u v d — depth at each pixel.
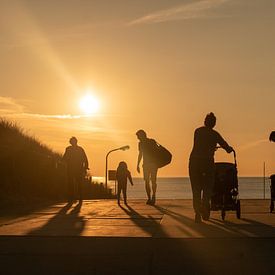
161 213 17.69
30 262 9.77
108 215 16.98
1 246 11.02
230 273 8.98
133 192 101.38
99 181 38.75
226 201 15.57
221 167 15.76
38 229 13.33
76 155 24.30
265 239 11.69
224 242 11.34
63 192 30.02
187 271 9.12
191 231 12.95
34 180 28.58
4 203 21.89
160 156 21.84
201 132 15.13
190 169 15.09
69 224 14.38
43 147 36.31
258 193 95.25
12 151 27.98
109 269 9.30
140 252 10.41
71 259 9.93
